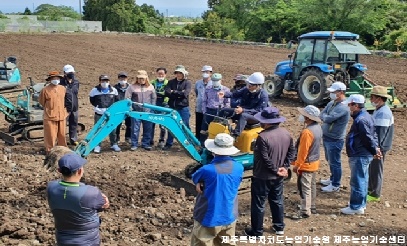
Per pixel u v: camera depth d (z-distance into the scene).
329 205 8.13
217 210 5.49
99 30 56.50
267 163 6.57
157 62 27.23
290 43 17.39
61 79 10.84
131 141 11.08
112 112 8.15
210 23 46.75
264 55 30.36
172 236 6.93
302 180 7.51
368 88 15.08
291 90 16.94
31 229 6.89
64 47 34.59
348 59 16.06
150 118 8.30
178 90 10.69
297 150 7.70
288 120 14.07
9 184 8.62
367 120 7.45
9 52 30.94
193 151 8.49
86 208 4.77
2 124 13.06
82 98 17.16
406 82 20.23
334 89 8.37
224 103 9.73
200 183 5.55
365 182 7.64
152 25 66.06
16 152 10.73
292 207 8.02
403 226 7.38
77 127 11.71
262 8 46.75
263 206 6.82
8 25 50.41
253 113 8.39
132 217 7.48
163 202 8.08
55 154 6.24
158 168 9.81
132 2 63.44
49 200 4.80
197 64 26.27
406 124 13.85
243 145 8.20
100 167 9.79
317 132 7.40
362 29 37.53
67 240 4.83
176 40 42.41
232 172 5.52
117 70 24.33
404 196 8.58
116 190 8.47
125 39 42.34
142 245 6.65
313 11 39.34
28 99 11.41
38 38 40.75
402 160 10.65
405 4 40.41
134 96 10.46
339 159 8.55
